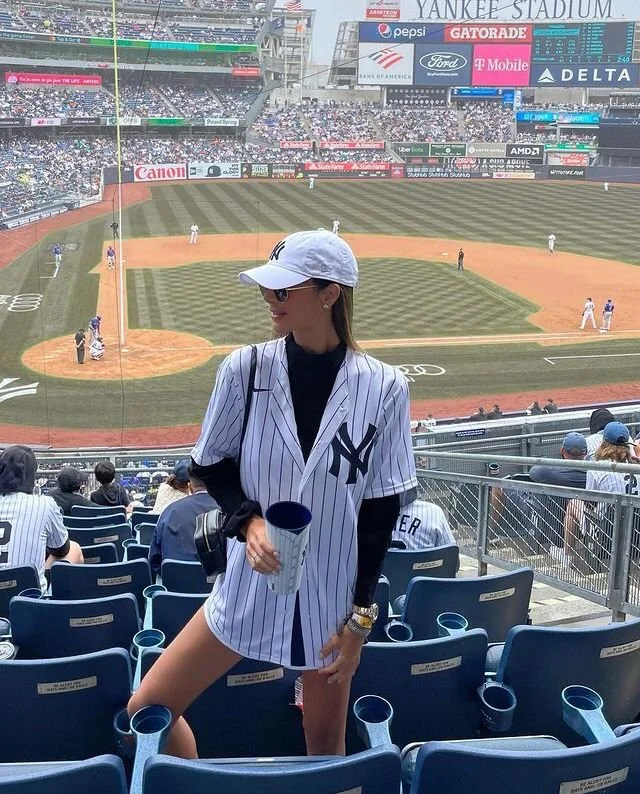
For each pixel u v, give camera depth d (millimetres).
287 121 81812
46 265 36219
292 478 2443
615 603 5812
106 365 26031
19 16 69625
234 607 2570
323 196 61031
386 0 86375
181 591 5324
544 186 70562
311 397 2461
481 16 83750
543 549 7102
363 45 86562
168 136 75500
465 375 26156
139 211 49906
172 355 26906
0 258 36781
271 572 2289
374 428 2479
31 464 6105
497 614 4367
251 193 60500
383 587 4273
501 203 60594
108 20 73750
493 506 7730
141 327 29547
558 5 86688
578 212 56875
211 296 33281
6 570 5211
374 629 4312
